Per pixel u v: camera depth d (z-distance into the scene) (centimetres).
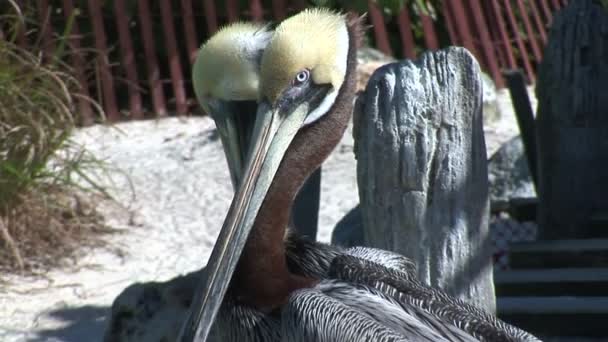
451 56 727
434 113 723
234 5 1641
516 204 1130
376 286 564
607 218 1021
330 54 571
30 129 1185
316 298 540
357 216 980
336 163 1349
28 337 973
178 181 1325
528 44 1897
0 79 1191
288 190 573
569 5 1030
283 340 550
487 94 1527
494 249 1114
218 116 640
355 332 521
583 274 933
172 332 813
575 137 1023
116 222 1216
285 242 602
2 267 1112
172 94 1642
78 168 1223
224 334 586
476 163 736
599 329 881
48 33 1523
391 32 1731
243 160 640
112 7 1625
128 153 1419
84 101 1519
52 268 1118
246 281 570
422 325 536
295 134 573
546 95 1033
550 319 889
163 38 1648
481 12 1788
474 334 539
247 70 629
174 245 1171
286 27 575
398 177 727
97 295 1059
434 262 736
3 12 1479
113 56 1636
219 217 1238
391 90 724
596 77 1014
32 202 1172
